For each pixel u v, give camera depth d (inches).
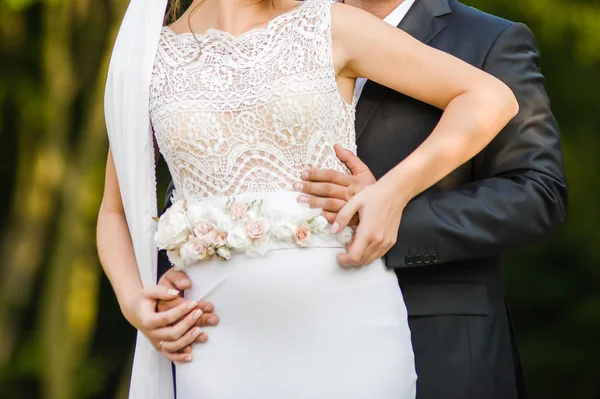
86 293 472.1
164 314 152.2
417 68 159.2
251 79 155.0
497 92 159.5
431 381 167.8
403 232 161.9
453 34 178.7
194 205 153.5
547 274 559.2
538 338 554.9
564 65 545.6
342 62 158.6
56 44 475.5
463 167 176.7
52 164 482.3
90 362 544.4
